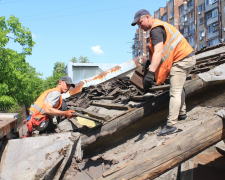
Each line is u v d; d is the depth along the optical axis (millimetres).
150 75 2738
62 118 5297
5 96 12609
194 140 2434
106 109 4988
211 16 31719
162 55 2797
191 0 36969
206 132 2467
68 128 4445
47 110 3439
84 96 7012
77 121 4531
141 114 3537
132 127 3979
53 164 2707
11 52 12969
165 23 2859
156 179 3266
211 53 5520
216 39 30953
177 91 2811
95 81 8844
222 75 2926
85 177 3092
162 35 2764
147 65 3623
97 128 3836
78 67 15445
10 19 13336
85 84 8742
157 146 2516
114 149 3922
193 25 36500
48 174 2604
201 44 34750
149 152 2496
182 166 3350
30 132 3617
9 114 3520
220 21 29750
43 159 2805
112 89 6449
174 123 2779
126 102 4664
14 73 13094
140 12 2967
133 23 3000
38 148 2959
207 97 3648
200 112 3322
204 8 33250
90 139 3842
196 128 2486
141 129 3953
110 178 2539
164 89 4066
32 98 17297
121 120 3643
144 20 2959
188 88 3387
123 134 4027
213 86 3695
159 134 2881
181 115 3180
